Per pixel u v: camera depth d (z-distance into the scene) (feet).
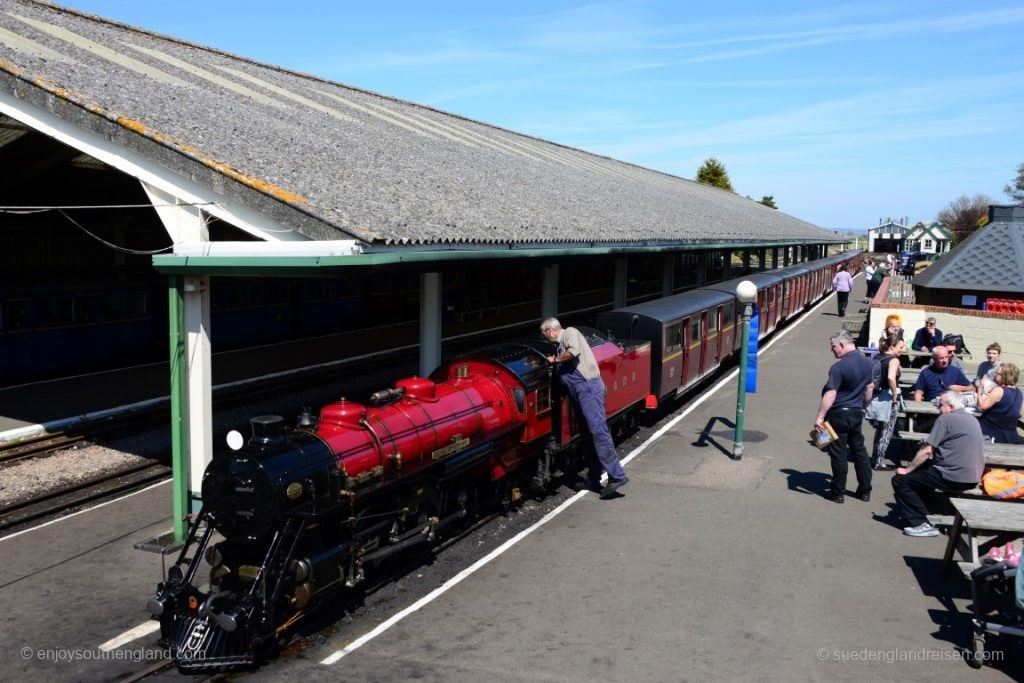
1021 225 75.05
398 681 21.48
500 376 34.22
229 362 71.00
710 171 330.34
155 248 79.15
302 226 27.86
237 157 31.30
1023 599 20.79
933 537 31.40
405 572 29.01
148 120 31.19
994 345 44.70
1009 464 30.91
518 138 102.83
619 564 29.14
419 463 28.66
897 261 236.43
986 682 21.24
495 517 34.78
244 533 23.43
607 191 79.56
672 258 74.74
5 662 23.03
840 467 35.17
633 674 21.61
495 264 37.60
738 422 42.39
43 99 30.73
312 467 24.27
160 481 40.40
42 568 29.78
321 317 90.33
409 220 32.53
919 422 42.47
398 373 71.72
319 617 25.39
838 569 28.53
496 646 23.26
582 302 140.77
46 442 45.21
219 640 22.61
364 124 56.34
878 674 21.59
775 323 91.45
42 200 63.82
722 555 29.86
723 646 23.11
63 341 64.39
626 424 47.65
